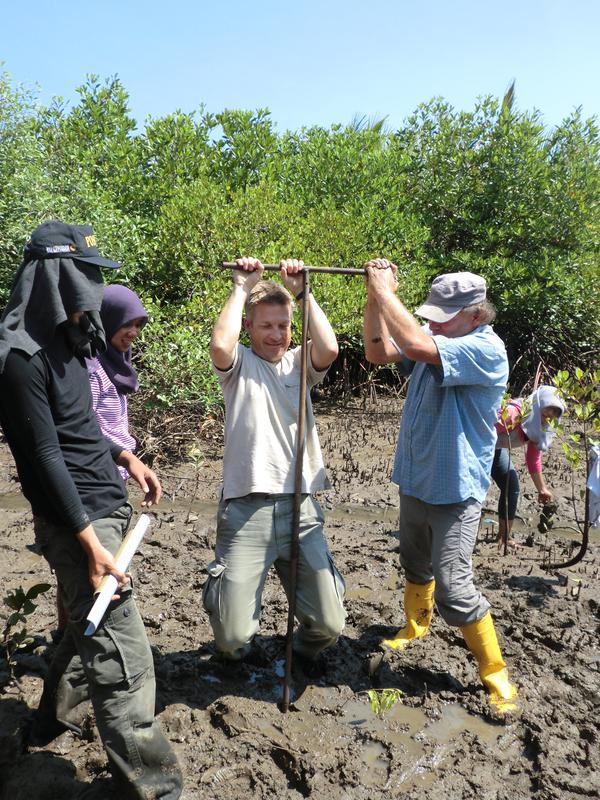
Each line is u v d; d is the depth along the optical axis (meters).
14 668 3.65
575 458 4.90
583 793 3.00
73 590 2.70
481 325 3.53
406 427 3.66
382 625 4.23
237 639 3.31
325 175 11.58
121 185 10.27
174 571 4.88
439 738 3.32
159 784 2.72
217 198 9.62
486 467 3.54
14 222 8.26
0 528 5.48
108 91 11.13
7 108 8.63
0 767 3.04
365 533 5.76
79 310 2.61
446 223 12.42
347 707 3.49
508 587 4.82
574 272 12.30
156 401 7.56
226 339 3.23
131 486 6.61
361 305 9.89
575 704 3.57
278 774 3.06
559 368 12.62
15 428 2.54
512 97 14.77
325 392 11.03
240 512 3.36
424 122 12.80
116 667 2.66
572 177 12.07
